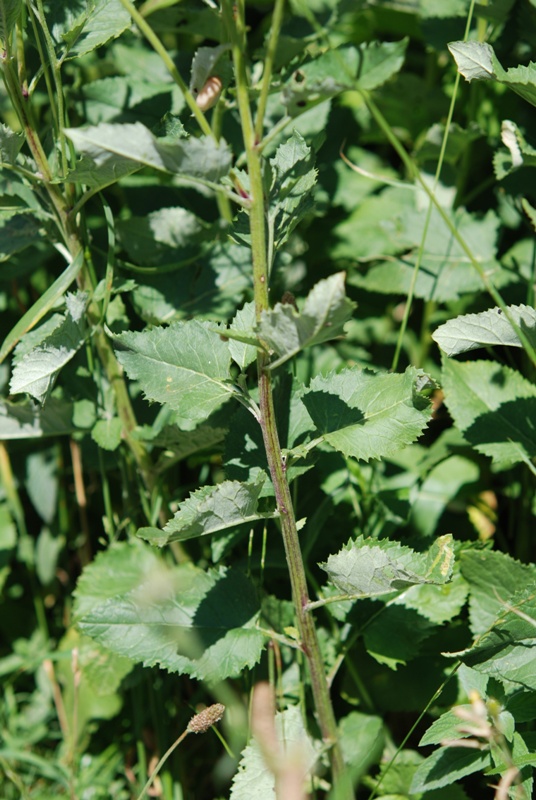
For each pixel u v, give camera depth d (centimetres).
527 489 171
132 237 171
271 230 149
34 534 189
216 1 167
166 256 171
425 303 180
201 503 148
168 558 171
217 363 153
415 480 173
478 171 179
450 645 165
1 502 186
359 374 154
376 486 171
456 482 173
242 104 145
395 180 180
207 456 173
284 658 166
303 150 154
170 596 157
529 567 159
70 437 182
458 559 162
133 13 144
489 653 155
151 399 152
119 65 178
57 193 160
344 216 179
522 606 153
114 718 175
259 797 156
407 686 165
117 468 180
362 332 182
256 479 153
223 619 156
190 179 145
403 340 183
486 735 147
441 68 184
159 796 170
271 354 150
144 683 172
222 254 171
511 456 162
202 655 156
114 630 156
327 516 167
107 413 167
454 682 164
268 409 149
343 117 181
